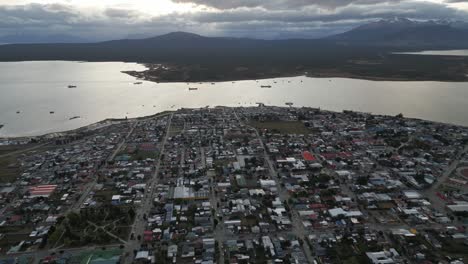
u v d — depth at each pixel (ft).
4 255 311.47
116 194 424.87
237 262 301.22
